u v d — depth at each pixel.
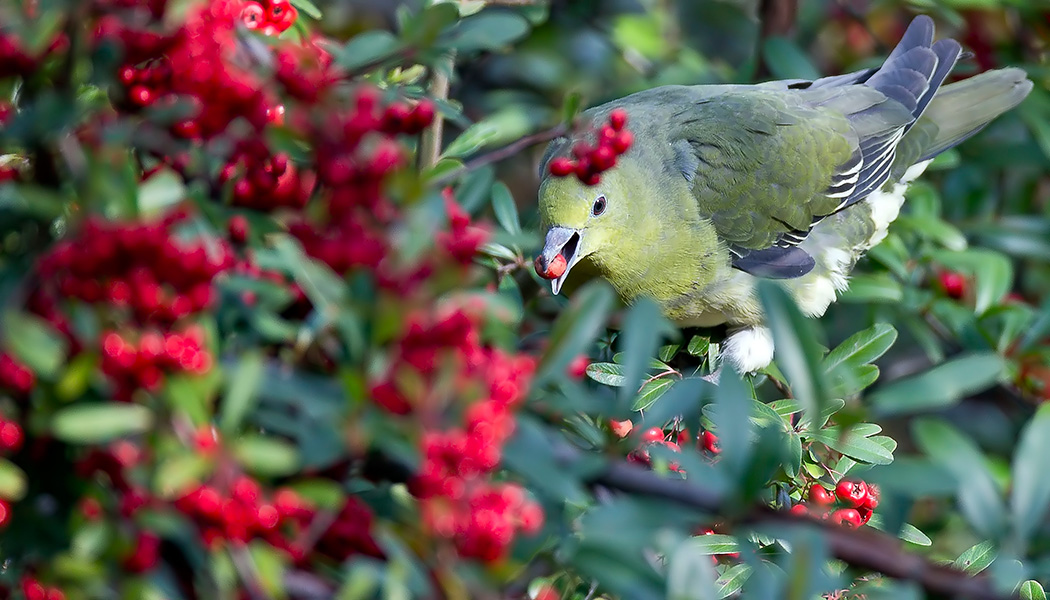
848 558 3.68
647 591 3.66
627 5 11.82
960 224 10.03
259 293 3.91
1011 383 8.84
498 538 3.60
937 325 9.61
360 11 10.25
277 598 3.40
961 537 8.77
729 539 6.02
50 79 4.02
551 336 3.81
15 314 3.31
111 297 3.44
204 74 3.87
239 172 4.18
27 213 3.90
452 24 4.61
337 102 4.12
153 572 3.54
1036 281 10.92
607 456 4.02
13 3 3.88
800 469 7.06
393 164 3.80
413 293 3.66
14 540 3.63
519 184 11.78
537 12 9.04
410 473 3.73
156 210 3.83
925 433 3.91
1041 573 3.76
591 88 11.48
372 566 3.56
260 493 3.46
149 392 3.44
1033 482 3.81
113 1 3.88
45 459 3.67
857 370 7.09
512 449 3.68
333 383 3.60
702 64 11.50
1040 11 9.94
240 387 3.39
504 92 10.95
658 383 7.49
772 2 11.03
